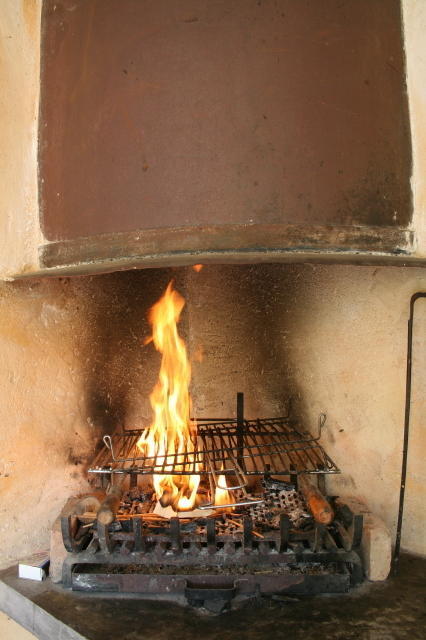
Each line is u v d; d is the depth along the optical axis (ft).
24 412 4.52
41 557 4.45
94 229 3.59
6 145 4.02
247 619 3.67
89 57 3.65
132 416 5.60
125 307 5.47
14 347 4.43
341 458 4.93
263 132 3.29
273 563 3.92
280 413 5.43
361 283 4.74
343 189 3.38
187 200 3.31
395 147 3.57
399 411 4.58
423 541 4.55
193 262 3.53
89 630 3.55
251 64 3.31
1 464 4.37
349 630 3.54
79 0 3.75
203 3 3.34
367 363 4.74
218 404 5.83
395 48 3.64
